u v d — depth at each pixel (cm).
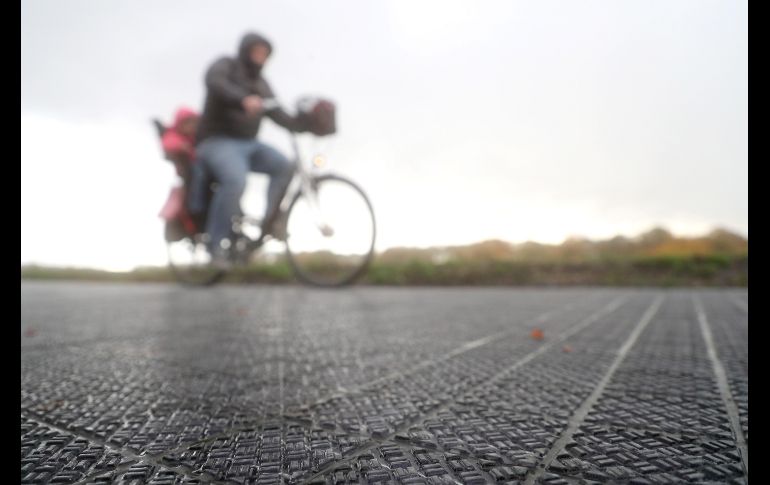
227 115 445
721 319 280
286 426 102
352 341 212
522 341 210
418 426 100
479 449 87
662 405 114
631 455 84
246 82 458
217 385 138
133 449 89
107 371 158
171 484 74
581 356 176
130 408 116
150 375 151
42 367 165
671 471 77
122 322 286
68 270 1075
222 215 448
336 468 79
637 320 278
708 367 156
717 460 81
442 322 277
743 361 165
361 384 138
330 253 488
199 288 667
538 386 133
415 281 764
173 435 97
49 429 101
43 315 326
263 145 472
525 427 99
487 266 789
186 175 489
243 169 448
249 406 117
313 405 117
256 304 402
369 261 483
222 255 461
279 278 827
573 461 81
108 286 774
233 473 78
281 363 168
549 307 364
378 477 76
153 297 496
